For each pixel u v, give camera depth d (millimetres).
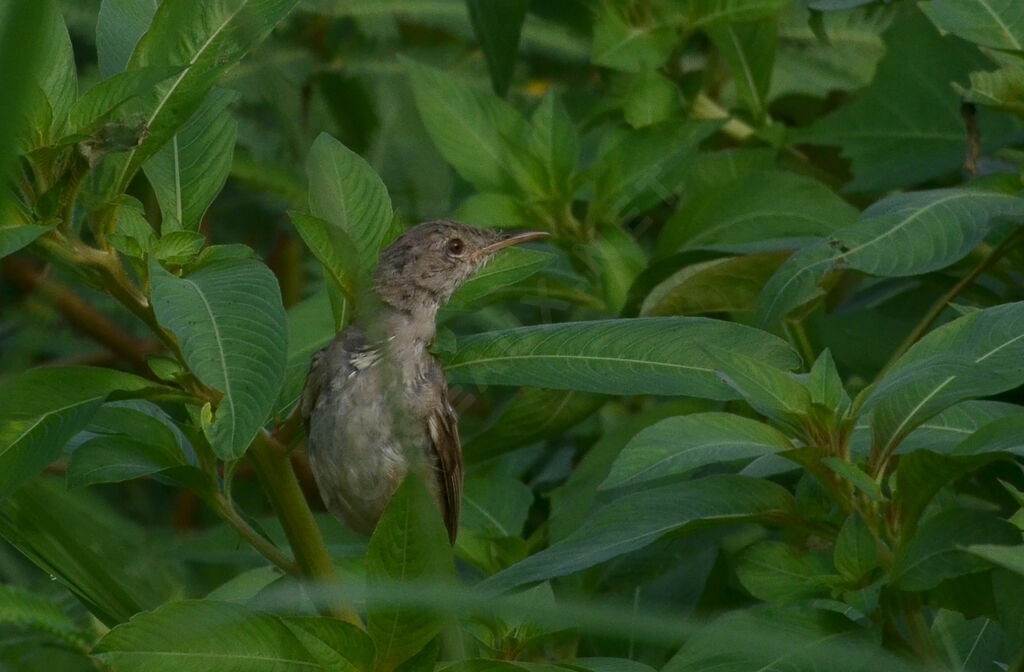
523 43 12062
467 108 10383
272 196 11133
